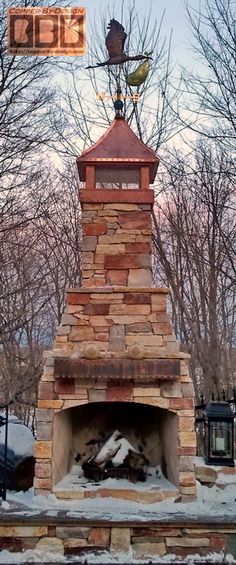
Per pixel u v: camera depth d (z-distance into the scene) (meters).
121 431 6.32
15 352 12.18
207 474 5.71
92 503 5.12
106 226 5.79
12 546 4.67
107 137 6.12
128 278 5.69
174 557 4.66
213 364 10.03
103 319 5.52
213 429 5.86
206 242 10.88
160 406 5.29
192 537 4.70
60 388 5.30
